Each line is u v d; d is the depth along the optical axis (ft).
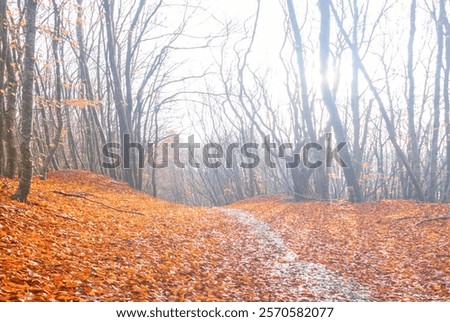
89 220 41.73
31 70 38.09
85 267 26.91
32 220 34.22
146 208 63.87
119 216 49.37
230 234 53.98
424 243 41.75
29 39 37.60
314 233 54.34
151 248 37.09
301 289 31.07
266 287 31.45
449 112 78.95
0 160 54.54
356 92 92.58
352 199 75.56
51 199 45.78
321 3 74.54
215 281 31.22
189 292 27.45
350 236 50.11
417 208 58.90
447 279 30.71
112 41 95.09
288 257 42.14
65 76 95.20
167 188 229.04
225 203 181.37
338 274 35.35
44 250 27.81
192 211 75.25
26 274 22.39
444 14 72.59
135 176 103.45
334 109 75.31
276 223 65.72
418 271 33.81
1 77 47.88
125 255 32.73
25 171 38.73
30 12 37.83
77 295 22.04
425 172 102.99
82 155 139.03
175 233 47.19
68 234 34.45
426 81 107.04
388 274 34.32
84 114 107.55
